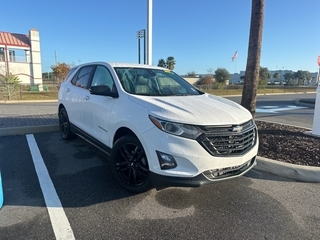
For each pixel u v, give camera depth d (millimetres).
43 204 2945
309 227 2664
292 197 3320
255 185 3660
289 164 3994
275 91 38031
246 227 2631
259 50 5922
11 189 3297
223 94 29688
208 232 2525
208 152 2715
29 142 5480
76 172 3902
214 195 3312
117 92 3598
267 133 6008
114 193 3264
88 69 4805
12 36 36594
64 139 5703
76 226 2543
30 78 37781
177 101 3291
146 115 2930
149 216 2773
